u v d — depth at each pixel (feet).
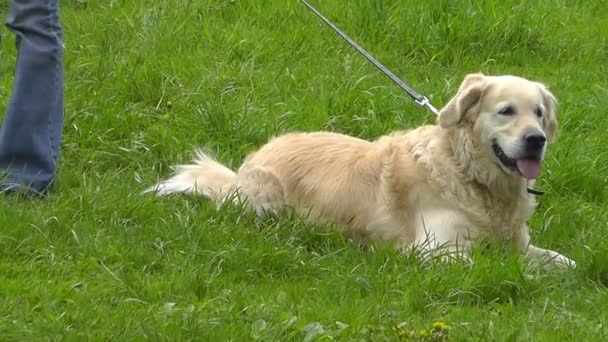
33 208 36.96
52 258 33.68
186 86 49.44
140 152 43.83
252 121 46.55
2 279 31.73
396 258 35.22
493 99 36.06
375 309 30.83
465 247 36.22
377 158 38.65
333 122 47.42
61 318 29.19
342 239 37.35
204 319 29.43
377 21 57.31
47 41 38.04
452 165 36.83
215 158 44.37
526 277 33.22
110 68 50.01
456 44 56.85
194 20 56.80
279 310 30.58
